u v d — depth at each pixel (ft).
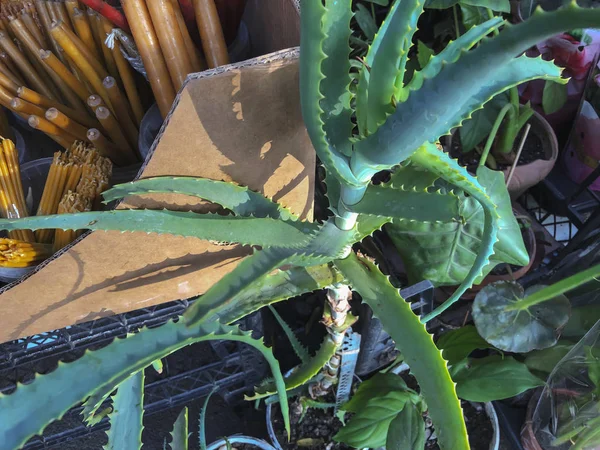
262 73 1.24
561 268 3.00
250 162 1.50
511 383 2.23
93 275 1.63
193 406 3.11
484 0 2.42
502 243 2.21
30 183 2.17
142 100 2.26
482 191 1.06
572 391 2.23
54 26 1.91
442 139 2.93
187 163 1.42
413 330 1.38
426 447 2.50
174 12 1.76
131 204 1.49
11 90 2.05
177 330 1.35
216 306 1.44
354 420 2.23
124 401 1.39
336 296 1.74
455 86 0.84
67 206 1.76
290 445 2.56
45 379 1.19
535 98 3.30
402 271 2.91
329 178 1.42
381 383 2.41
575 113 3.37
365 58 1.14
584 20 0.65
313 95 1.03
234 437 2.44
